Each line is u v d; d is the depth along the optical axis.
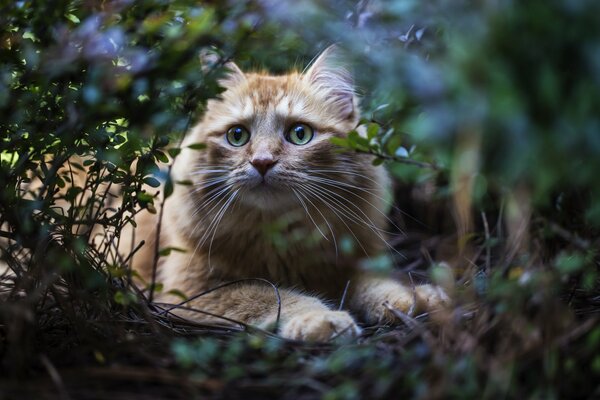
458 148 0.41
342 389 0.40
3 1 0.45
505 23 0.37
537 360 0.41
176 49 0.45
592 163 0.39
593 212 0.43
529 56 0.37
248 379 0.43
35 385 0.41
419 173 0.54
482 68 0.37
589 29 0.35
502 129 0.39
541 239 0.46
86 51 0.45
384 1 0.45
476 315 0.44
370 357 0.43
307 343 0.47
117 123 0.51
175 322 0.52
